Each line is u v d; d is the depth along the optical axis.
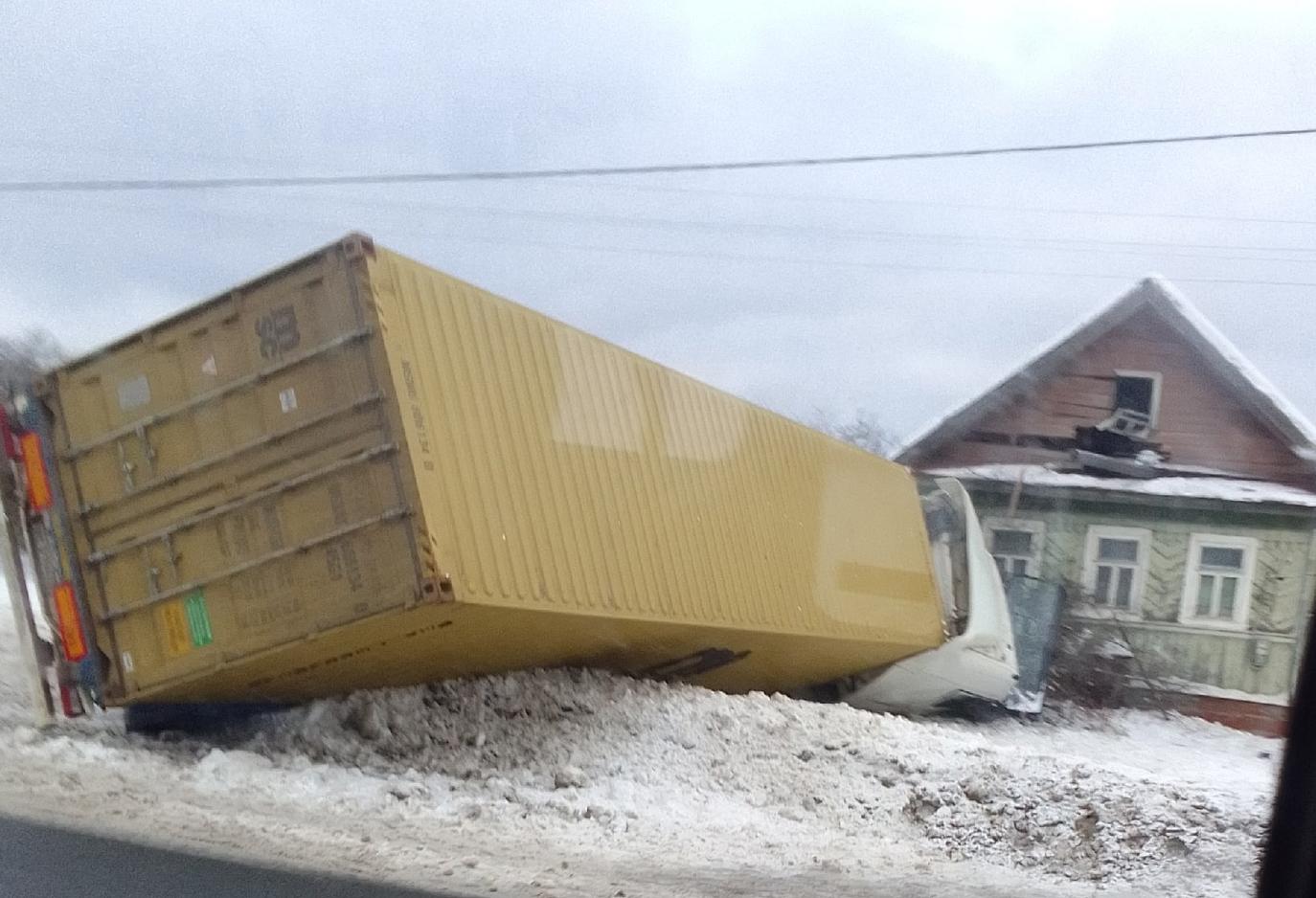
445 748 9.64
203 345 8.72
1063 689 21.83
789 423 13.42
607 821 8.33
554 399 9.50
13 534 9.59
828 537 13.79
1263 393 25.20
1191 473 25.72
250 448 8.50
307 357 8.21
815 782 10.00
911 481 16.72
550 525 9.08
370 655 8.95
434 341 8.40
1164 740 20.08
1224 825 8.71
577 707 10.24
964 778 9.90
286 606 8.41
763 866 7.47
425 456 8.02
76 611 9.32
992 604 17.31
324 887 5.79
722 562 11.37
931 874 7.78
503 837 7.55
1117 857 8.35
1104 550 25.47
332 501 8.18
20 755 8.48
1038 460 26.53
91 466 9.25
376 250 8.10
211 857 6.20
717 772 9.91
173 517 8.87
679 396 11.31
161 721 9.76
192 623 8.88
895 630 15.05
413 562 7.89
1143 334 26.31
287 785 8.42
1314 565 24.31
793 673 14.09
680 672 12.23
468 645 9.26
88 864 5.86
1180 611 24.78
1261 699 23.95
